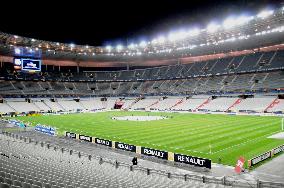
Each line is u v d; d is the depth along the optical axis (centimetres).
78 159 2191
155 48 8581
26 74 8694
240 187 1622
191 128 4153
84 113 7356
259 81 7225
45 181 1251
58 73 9606
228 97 7381
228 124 4528
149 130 4069
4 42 7456
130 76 10156
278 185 1538
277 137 3297
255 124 4472
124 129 4225
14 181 1080
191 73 8862
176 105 7875
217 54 9325
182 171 2112
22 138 3091
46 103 8094
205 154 2614
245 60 8144
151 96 8919
